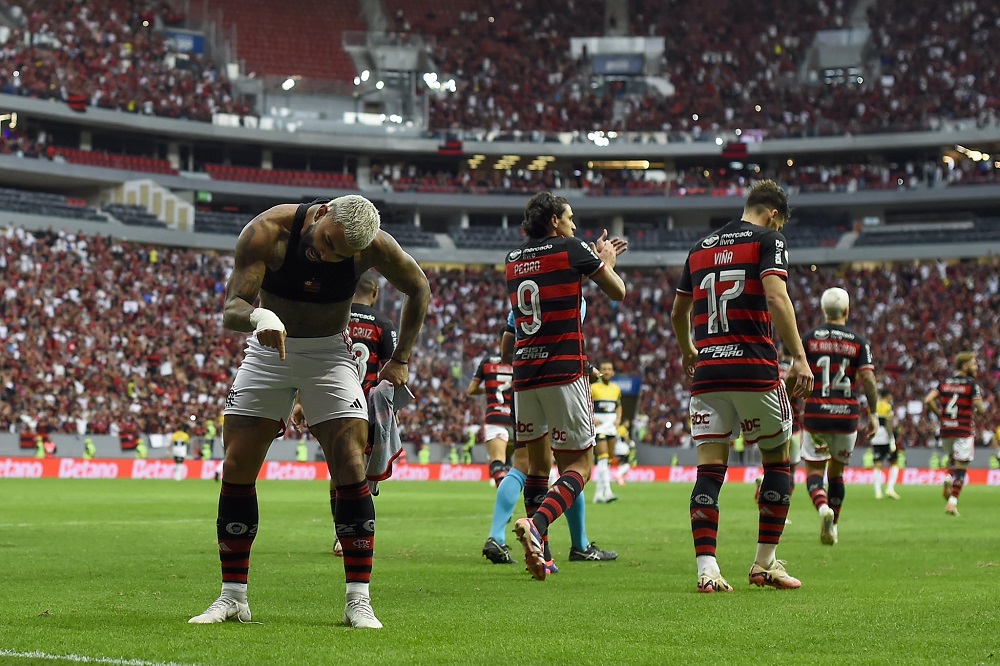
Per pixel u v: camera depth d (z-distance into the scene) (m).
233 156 116.00
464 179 118.19
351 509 11.52
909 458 87.69
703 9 130.38
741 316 14.80
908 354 96.12
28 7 107.56
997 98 115.06
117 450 79.44
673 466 81.44
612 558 19.83
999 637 10.80
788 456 15.36
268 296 11.66
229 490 11.81
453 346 96.38
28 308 83.75
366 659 9.34
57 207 97.56
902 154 118.94
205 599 13.44
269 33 120.19
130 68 108.94
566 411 17.02
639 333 101.94
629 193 117.31
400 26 126.56
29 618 11.66
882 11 126.00
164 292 93.50
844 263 112.19
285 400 11.85
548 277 17.05
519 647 10.04
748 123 120.19
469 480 77.94
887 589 14.94
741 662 9.36
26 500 41.97
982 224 112.19
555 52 127.44
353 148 114.25
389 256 11.85
